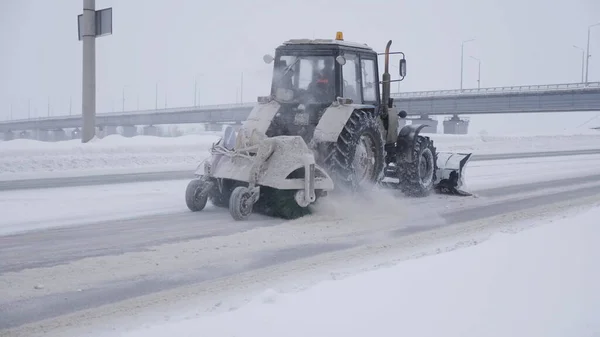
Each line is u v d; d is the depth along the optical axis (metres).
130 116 75.56
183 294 5.04
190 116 70.94
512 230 8.01
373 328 3.82
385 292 4.58
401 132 10.87
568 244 6.15
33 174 13.92
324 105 9.45
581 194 11.84
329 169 9.01
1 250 6.40
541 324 3.95
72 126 77.12
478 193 11.91
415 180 10.78
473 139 33.12
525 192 12.10
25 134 85.75
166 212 8.88
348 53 9.77
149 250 6.49
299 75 9.60
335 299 4.42
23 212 8.63
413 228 8.07
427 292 4.57
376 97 10.52
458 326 3.88
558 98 55.62
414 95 65.12
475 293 4.55
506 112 59.09
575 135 39.38
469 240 7.32
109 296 4.97
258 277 5.57
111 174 14.25
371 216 8.81
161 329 3.93
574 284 4.79
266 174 8.15
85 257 6.16
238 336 3.71
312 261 6.18
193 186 8.88
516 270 5.18
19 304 4.75
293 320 3.97
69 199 9.91
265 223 8.05
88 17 18.05
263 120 9.30
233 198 8.12
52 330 4.23
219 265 5.96
